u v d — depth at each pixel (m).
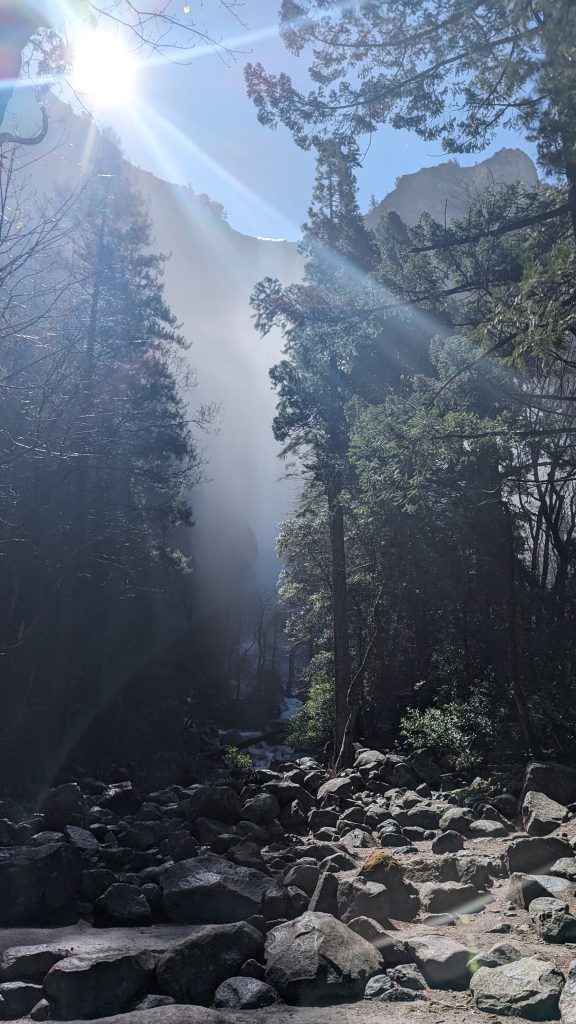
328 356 17.62
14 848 8.20
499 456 15.61
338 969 4.91
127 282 32.22
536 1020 4.34
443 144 12.07
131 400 28.77
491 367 13.58
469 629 22.45
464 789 15.35
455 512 20.12
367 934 5.74
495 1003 4.52
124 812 14.47
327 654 34.00
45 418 9.58
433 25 11.31
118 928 6.86
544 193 13.99
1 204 6.18
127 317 30.52
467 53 10.75
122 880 8.28
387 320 15.35
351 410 21.78
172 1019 4.20
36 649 26.17
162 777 20.39
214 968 5.07
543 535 26.41
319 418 26.06
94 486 27.41
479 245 13.56
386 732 30.50
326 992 4.79
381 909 6.43
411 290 14.49
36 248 6.80
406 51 11.77
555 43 8.69
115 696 36.62
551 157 9.95
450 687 22.28
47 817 11.44
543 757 17.03
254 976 5.09
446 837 10.52
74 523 24.62
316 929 5.29
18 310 8.16
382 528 25.33
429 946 5.39
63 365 9.59
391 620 30.14
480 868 7.87
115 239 33.69
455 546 22.91
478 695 19.78
